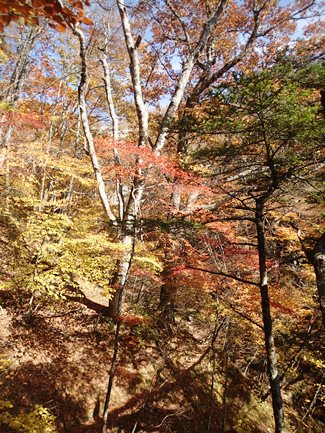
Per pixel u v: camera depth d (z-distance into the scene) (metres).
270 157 5.63
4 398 7.25
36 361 8.49
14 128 12.42
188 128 6.07
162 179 9.98
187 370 10.66
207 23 11.96
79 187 16.88
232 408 10.62
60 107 16.62
